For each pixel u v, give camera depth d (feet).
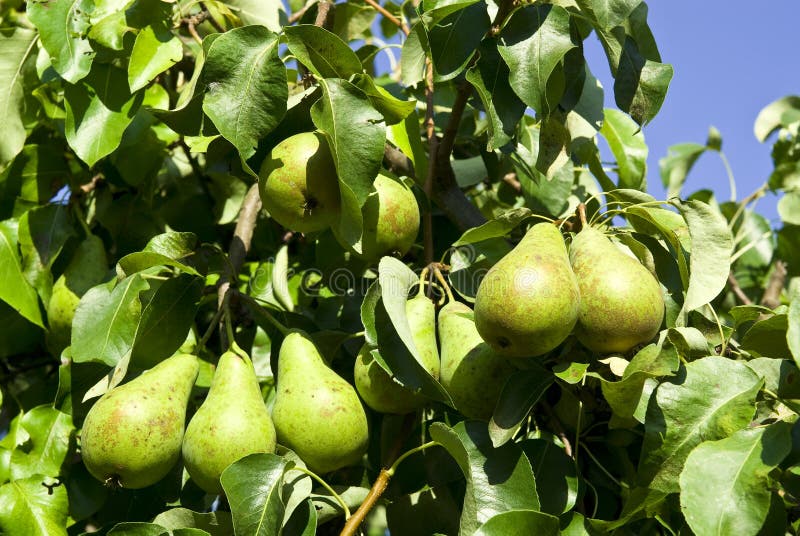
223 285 8.53
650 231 8.02
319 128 7.36
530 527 6.73
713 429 6.86
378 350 7.42
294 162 7.52
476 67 8.10
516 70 7.78
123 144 9.92
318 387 7.36
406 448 8.45
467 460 6.98
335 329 9.42
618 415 7.10
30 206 10.50
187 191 11.27
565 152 8.95
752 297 14.20
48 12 8.89
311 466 7.40
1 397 9.82
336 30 12.03
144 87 8.98
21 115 10.13
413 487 8.30
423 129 11.45
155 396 7.30
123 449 7.06
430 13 7.79
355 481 8.55
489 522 6.73
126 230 10.72
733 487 6.45
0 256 9.80
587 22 8.42
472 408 7.46
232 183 11.25
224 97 7.47
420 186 9.75
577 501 8.02
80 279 9.68
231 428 7.07
